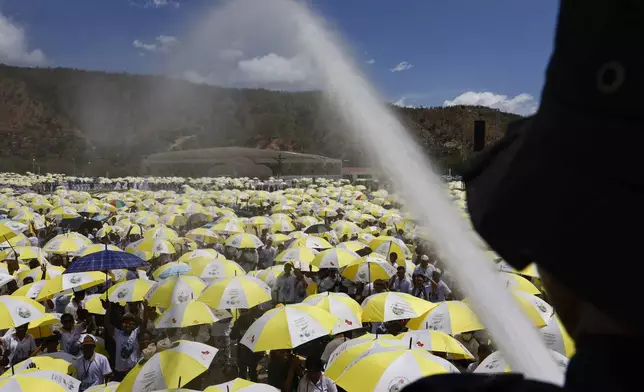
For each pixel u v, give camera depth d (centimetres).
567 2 69
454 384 81
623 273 59
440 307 843
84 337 866
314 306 884
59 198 3484
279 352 804
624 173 61
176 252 1738
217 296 1008
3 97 13350
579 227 63
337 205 2923
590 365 64
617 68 62
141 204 3428
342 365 705
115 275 1307
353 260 1309
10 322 912
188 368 703
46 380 666
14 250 1498
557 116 68
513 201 70
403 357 636
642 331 58
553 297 71
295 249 1444
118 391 698
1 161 10775
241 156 9469
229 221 2011
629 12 61
